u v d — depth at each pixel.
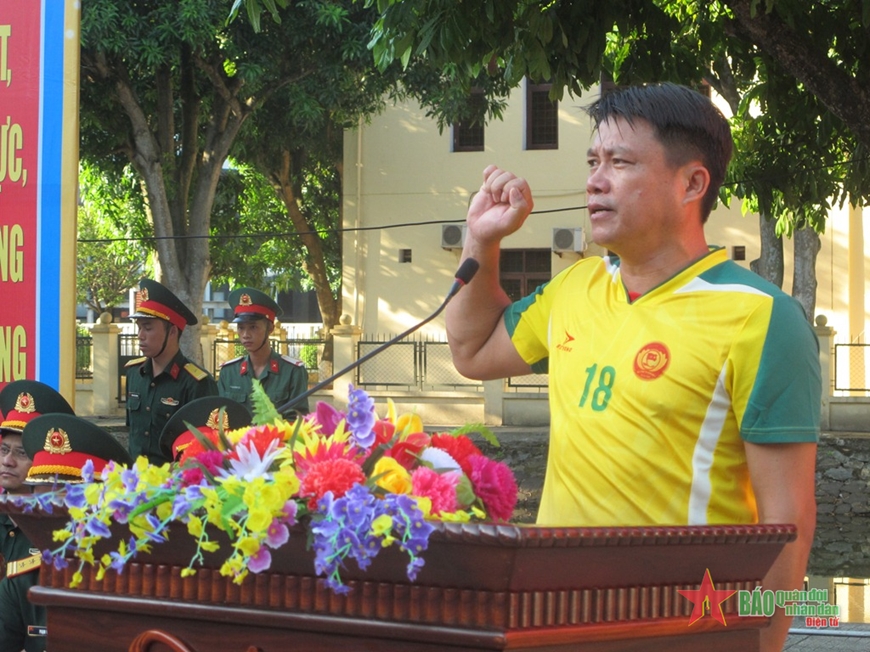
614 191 2.34
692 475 2.23
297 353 21.98
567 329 2.50
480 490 1.98
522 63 6.83
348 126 20.97
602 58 7.15
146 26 16.86
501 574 1.52
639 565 1.70
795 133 9.66
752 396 2.18
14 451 4.42
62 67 4.91
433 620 1.57
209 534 1.70
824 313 20.70
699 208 2.40
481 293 2.75
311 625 1.64
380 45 6.84
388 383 21.00
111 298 31.14
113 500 1.72
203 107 20.88
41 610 3.84
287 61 18.72
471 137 22.73
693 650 1.83
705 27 8.19
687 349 2.24
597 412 2.32
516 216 2.61
